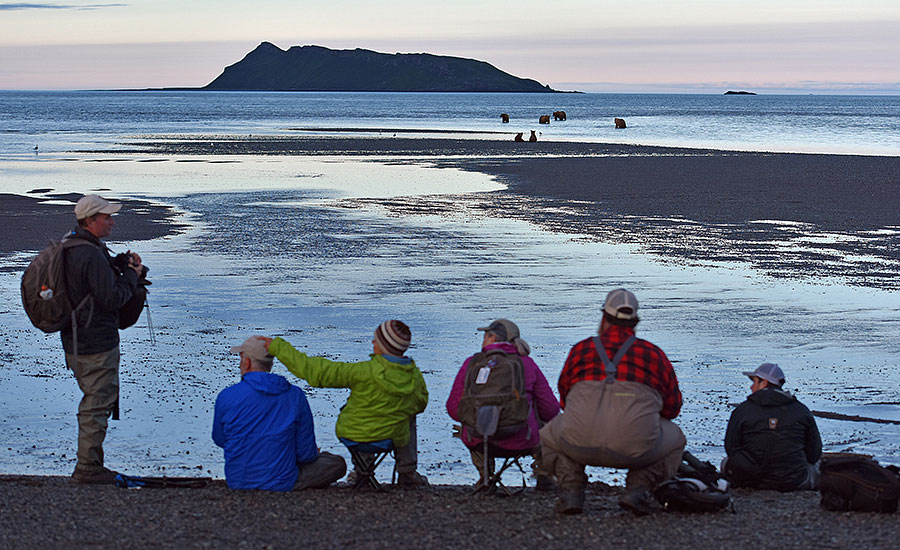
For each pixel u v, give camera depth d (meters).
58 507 6.19
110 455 8.82
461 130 96.25
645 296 16.98
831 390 11.26
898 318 15.31
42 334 13.90
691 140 78.06
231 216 28.19
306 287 17.53
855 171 43.91
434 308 15.81
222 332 14.04
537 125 115.75
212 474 8.30
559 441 6.12
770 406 7.57
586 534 5.70
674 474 6.33
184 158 54.31
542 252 21.91
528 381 7.05
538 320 15.00
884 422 10.04
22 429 9.62
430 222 27.09
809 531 5.75
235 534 5.61
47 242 22.86
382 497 6.72
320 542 5.48
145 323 14.59
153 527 5.73
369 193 34.97
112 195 33.91
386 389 6.94
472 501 6.64
